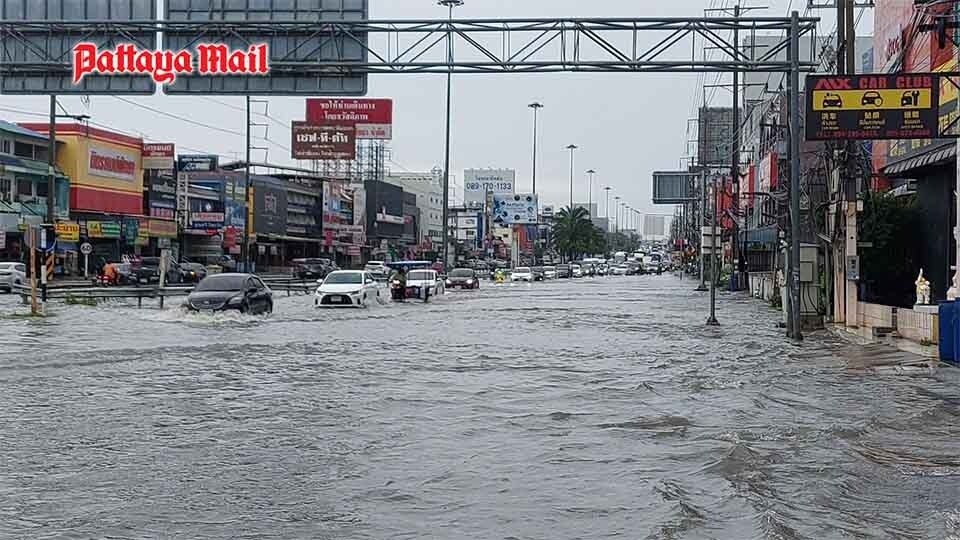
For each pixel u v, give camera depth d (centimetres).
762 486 958
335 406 1470
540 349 2461
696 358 2269
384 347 2458
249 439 1196
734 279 6919
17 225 5638
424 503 890
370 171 11731
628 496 916
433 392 1642
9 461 1054
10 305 3866
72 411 1398
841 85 2262
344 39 2931
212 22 2908
